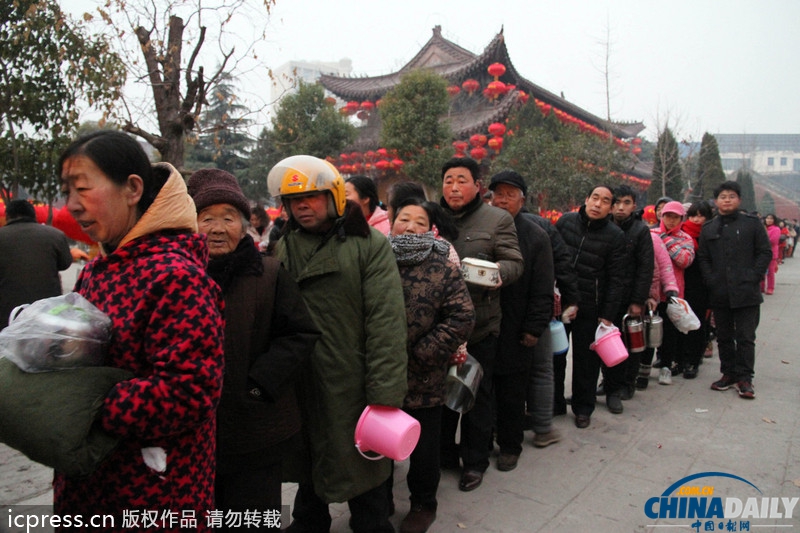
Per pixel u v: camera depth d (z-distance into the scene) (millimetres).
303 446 2107
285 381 1713
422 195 2711
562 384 3967
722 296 4426
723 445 3381
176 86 4816
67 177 1259
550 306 3027
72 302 1224
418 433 2025
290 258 2146
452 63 24938
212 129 5195
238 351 1705
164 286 1226
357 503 2139
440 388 2367
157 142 4781
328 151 19391
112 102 4621
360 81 28125
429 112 16656
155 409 1171
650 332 4219
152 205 1302
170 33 4703
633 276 4027
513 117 19312
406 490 2885
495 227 2875
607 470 3064
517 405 3076
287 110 18266
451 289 2316
